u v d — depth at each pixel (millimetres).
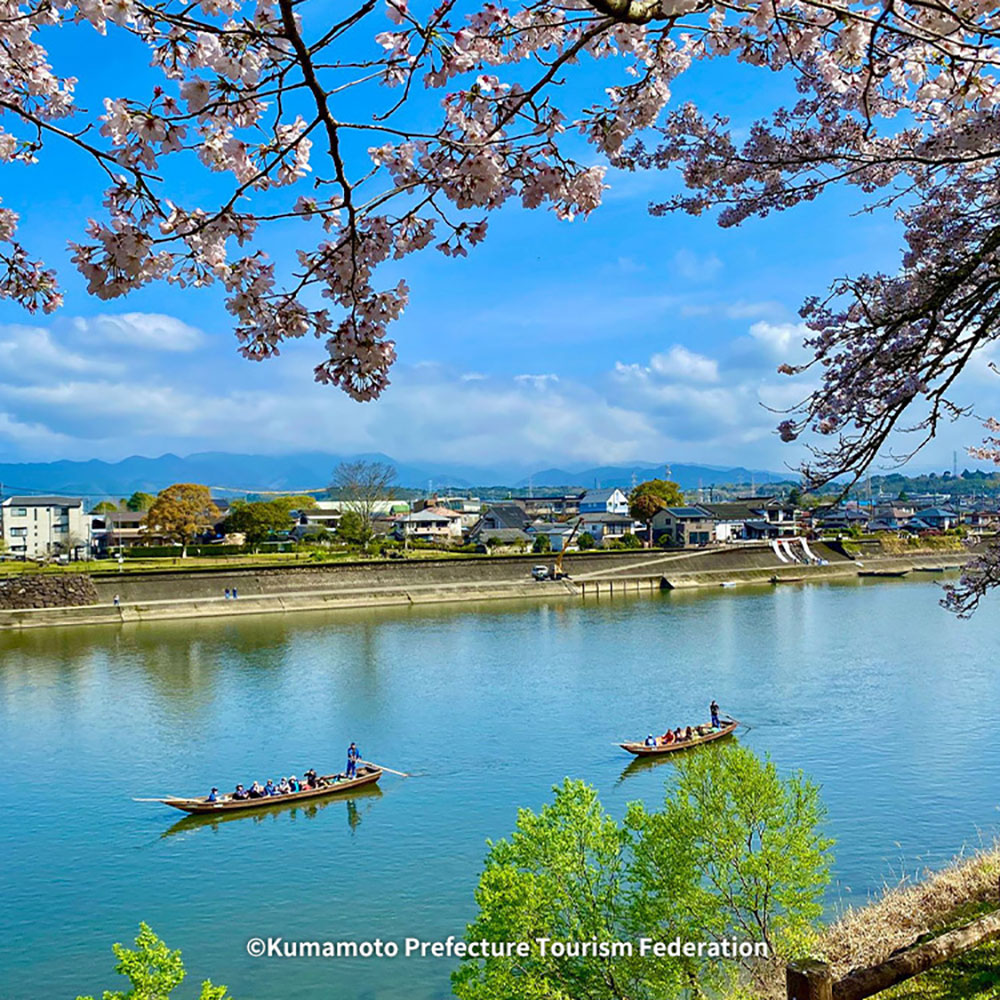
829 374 5789
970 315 5168
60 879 14688
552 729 23203
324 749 21844
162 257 3041
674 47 3254
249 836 16422
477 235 3203
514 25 2982
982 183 5766
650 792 18125
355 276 3150
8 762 21125
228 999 10750
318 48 2545
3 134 3592
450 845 15773
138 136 2744
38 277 3705
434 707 25859
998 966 8016
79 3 2533
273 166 2852
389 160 3090
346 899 13773
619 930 9102
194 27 2607
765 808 9266
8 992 11305
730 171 5898
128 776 20047
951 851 14484
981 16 3486
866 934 10266
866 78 4492
